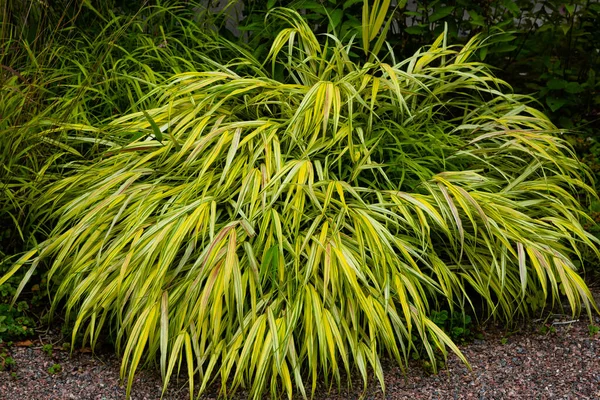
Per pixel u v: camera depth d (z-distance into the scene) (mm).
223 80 4062
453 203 3510
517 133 3893
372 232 3336
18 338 3592
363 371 3146
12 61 4066
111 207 3504
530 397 3254
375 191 3570
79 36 4773
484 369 3439
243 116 4055
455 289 3568
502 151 3998
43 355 3508
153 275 3330
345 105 3879
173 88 3885
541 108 5129
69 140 4047
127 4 4980
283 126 3842
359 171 3596
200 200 3436
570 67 5219
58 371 3395
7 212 3908
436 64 4812
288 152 3627
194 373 3240
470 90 4883
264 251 3242
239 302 3121
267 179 3480
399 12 4809
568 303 3914
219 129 3617
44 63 4449
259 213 3453
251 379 3287
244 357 3096
